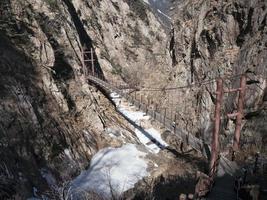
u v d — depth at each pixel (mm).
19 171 27719
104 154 39156
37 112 34594
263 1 36875
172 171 34031
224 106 36781
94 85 55500
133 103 46312
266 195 16734
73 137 37938
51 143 34031
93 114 43594
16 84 33188
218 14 44000
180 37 52844
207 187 18938
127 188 32000
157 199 24703
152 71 69500
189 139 32188
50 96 38438
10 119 29797
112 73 77000
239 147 29344
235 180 19969
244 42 38344
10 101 30906
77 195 23688
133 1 107500
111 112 49344
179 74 50938
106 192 30406
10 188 25234
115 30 92625
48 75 39719
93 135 41531
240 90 25094
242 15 39625
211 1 46281
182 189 25016
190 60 49000
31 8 46469
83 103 43438
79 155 36875
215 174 22078
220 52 41844
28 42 40250
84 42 72938
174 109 47719
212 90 40688
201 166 31891
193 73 47188
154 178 33219
